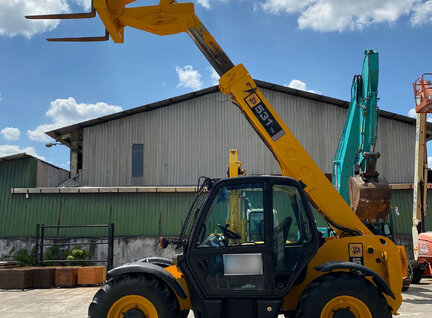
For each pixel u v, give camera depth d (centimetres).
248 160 2211
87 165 2194
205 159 2217
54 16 589
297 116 2252
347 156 833
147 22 614
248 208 521
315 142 2227
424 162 1362
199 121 2252
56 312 831
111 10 609
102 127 2227
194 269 508
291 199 533
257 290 499
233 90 614
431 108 1276
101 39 622
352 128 820
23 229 1675
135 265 513
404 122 2223
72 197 1705
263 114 607
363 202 664
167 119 2252
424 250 1241
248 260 505
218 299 503
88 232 1673
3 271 1198
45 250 1636
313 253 512
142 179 2194
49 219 1684
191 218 563
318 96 2225
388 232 1047
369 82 764
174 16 613
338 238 580
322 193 591
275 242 515
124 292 504
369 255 552
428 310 791
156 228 1689
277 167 2194
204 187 575
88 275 1273
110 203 1703
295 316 523
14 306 908
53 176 2069
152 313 500
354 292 488
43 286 1234
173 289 498
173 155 2220
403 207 1714
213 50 618
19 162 1744
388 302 537
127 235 1681
